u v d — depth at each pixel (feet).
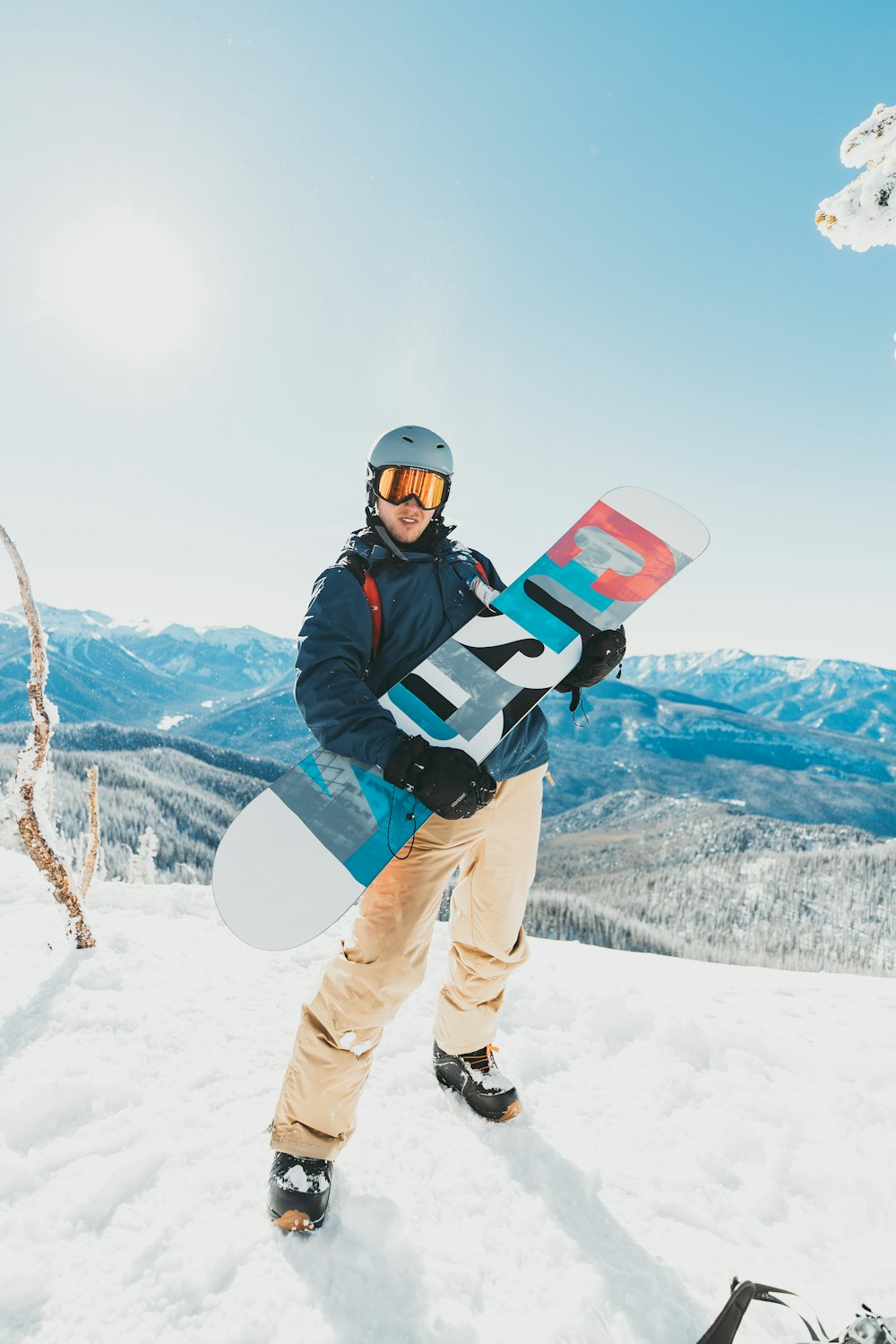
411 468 5.23
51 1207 4.62
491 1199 4.98
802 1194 5.47
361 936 4.61
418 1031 7.18
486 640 5.56
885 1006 8.91
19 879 11.16
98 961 8.25
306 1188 4.50
